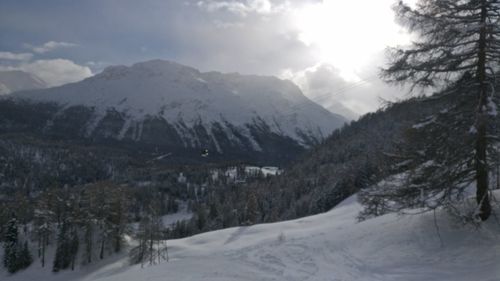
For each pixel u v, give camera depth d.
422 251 16.67
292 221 54.81
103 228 74.75
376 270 16.06
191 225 115.06
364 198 20.11
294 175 147.50
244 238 48.84
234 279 15.64
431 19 16.59
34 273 74.38
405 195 17.72
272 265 17.97
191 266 18.45
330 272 16.28
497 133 16.00
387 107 18.56
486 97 16.11
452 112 16.69
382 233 20.06
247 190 132.00
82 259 71.69
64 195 89.06
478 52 16.39
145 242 55.94
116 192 78.56
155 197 170.62
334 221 42.88
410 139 17.31
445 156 16.39
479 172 16.75
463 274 14.04
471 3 16.30
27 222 95.25
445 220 18.34
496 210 17.19
